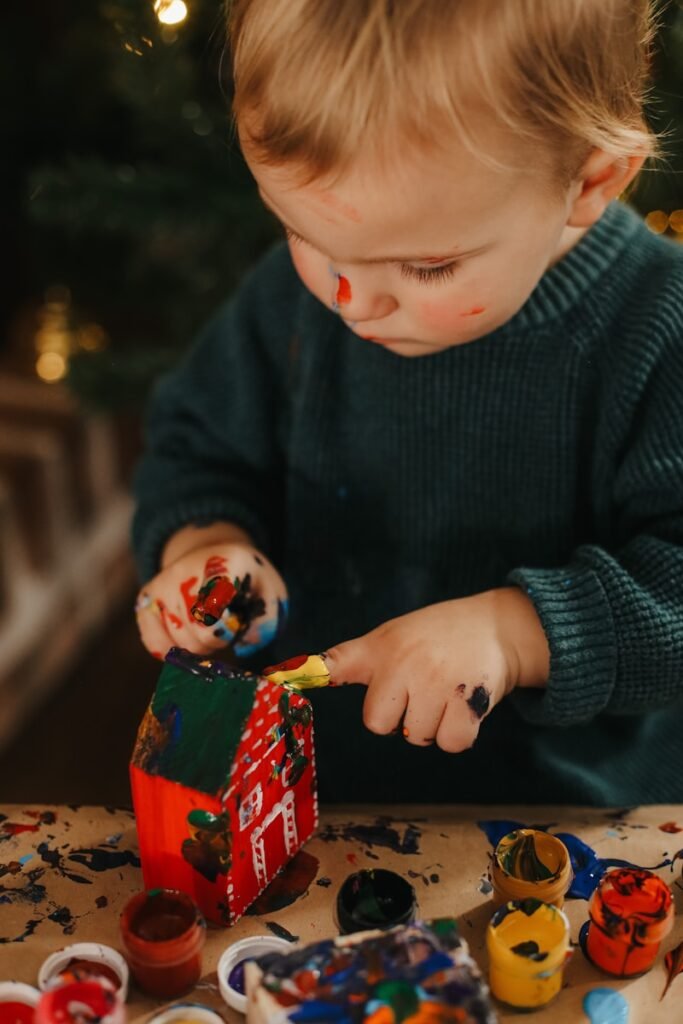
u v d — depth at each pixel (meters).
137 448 2.04
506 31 0.54
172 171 1.31
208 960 0.54
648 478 0.75
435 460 0.84
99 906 0.57
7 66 1.77
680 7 0.95
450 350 0.80
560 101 0.57
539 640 0.67
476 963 0.54
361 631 0.90
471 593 0.87
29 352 2.07
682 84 1.03
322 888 0.59
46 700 1.83
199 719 0.53
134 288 1.60
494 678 0.65
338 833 0.63
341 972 0.46
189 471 0.93
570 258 0.78
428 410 0.83
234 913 0.56
